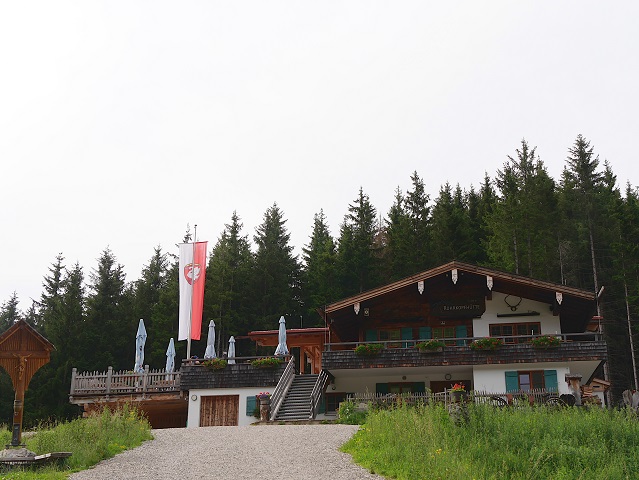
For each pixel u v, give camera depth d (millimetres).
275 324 59219
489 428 15750
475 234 62375
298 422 28094
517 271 52469
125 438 17844
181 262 34344
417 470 12719
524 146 66562
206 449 16750
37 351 14781
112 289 59281
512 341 32781
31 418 48781
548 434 15352
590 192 56938
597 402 22000
